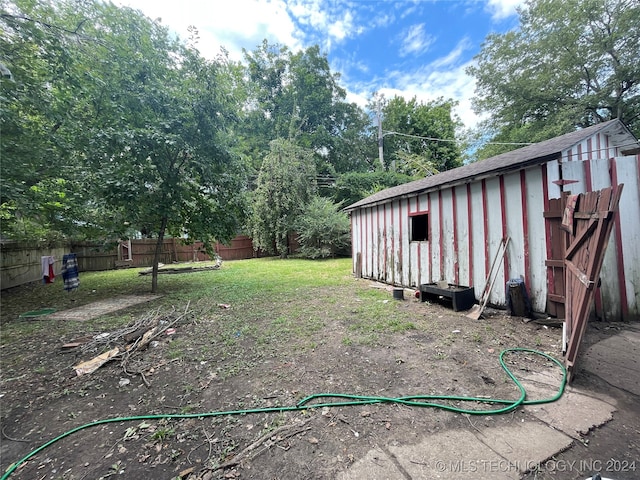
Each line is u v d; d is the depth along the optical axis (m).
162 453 1.72
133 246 13.61
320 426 1.91
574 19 12.21
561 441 1.69
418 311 4.64
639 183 3.73
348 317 4.34
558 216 3.78
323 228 14.73
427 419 1.95
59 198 5.88
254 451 1.71
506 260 4.47
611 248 3.72
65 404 2.30
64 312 5.15
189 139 6.52
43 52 5.20
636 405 2.01
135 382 2.63
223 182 7.31
